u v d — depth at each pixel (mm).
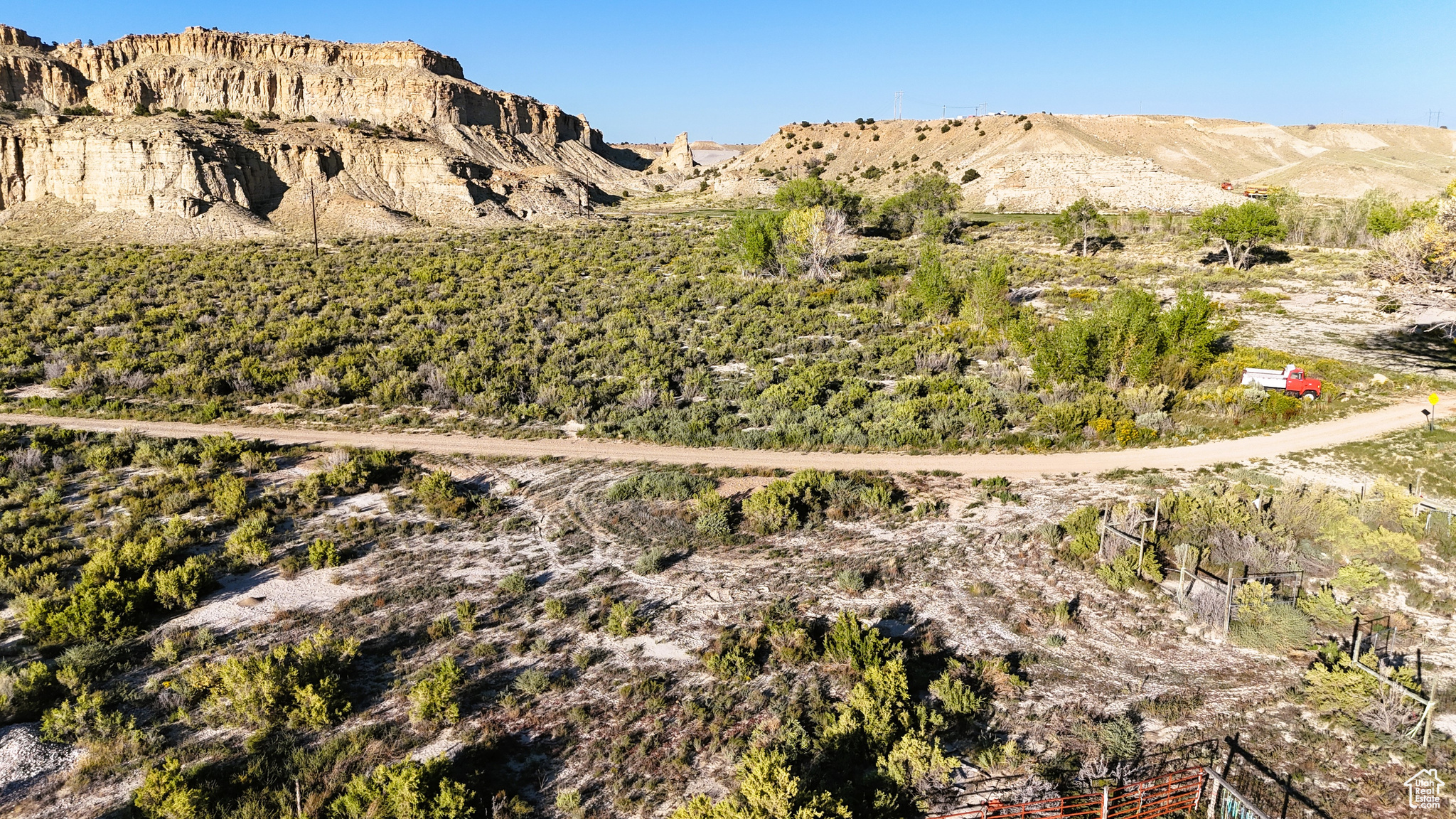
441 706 13344
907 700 13781
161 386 33281
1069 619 16672
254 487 24016
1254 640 15711
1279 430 28734
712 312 50875
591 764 12500
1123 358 34219
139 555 18219
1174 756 12820
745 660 14984
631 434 29484
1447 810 11727
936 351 39125
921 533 21125
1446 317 46781
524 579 18359
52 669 14438
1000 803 11617
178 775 11320
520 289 57625
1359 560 18641
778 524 21281
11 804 11227
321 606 17156
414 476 25047
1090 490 23906
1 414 30703
